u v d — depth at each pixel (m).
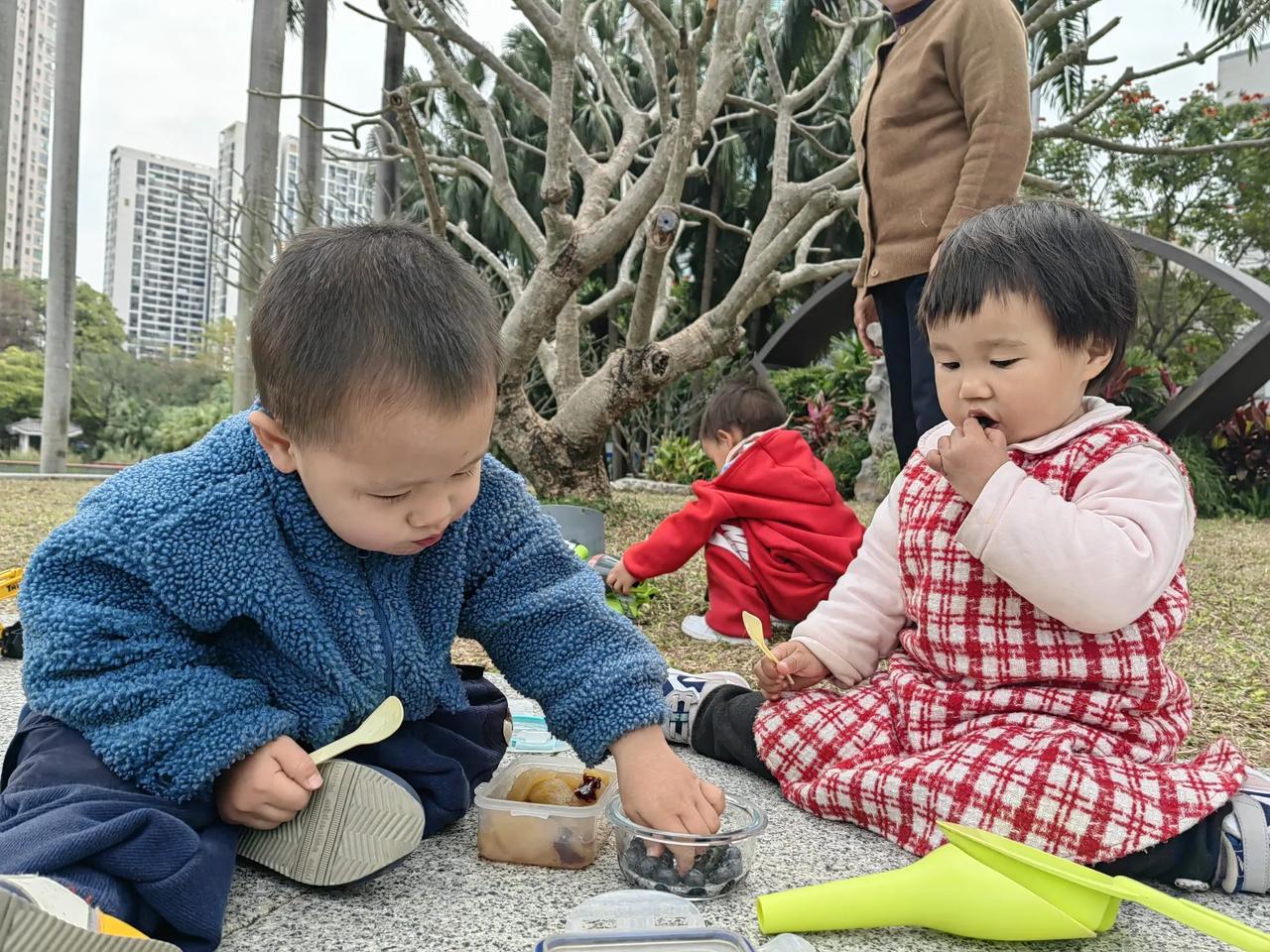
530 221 5.64
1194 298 11.36
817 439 9.03
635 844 1.19
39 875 0.89
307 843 1.11
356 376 0.97
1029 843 1.21
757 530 2.73
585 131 13.43
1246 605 3.47
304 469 1.06
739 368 11.26
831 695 1.57
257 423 1.09
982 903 1.07
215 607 1.11
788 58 11.34
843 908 1.09
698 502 2.78
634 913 1.05
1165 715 1.38
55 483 7.74
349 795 1.11
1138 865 1.21
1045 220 1.35
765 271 4.97
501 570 1.34
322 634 1.16
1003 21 2.36
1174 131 14.13
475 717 1.37
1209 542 5.59
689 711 1.77
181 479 1.15
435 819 1.27
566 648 1.31
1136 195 14.73
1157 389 8.51
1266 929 1.14
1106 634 1.33
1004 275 1.31
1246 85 16.98
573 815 1.23
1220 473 8.16
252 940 1.01
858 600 1.64
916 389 2.53
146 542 1.09
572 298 5.79
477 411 1.02
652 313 4.64
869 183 2.68
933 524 1.46
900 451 2.76
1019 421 1.37
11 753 1.12
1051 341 1.32
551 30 4.20
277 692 1.18
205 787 1.07
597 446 5.13
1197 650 2.75
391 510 1.05
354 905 1.10
